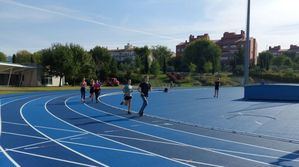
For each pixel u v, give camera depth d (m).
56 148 11.88
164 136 14.32
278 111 23.09
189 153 11.41
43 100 31.14
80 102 29.38
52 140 13.20
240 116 20.75
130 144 12.70
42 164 9.89
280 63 129.62
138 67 100.50
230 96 38.41
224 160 10.54
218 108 25.27
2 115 20.30
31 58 105.50
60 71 66.62
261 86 32.53
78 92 43.84
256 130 15.95
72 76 67.94
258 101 31.09
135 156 10.96
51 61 66.06
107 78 74.06
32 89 48.06
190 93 44.06
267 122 18.34
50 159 10.45
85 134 14.55
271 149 12.03
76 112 22.20
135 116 20.55
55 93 41.34
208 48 114.69
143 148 12.08
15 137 13.66
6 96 34.97
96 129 15.82
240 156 11.04
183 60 118.75
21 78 63.16
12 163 9.95
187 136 14.37
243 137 14.22
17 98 32.78
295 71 96.06
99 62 83.50
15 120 18.27
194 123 18.02
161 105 27.39
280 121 18.67
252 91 33.03
